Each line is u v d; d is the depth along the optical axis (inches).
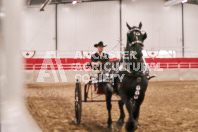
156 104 321.4
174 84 588.4
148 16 840.9
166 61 687.7
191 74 697.6
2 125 42.8
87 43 823.7
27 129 44.1
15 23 42.8
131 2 835.4
